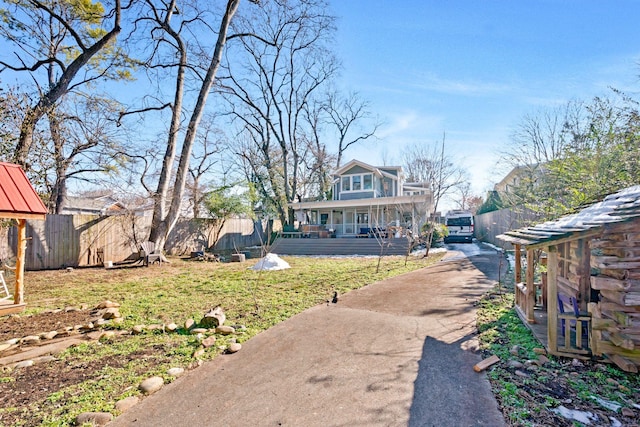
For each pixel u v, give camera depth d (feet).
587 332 11.57
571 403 8.43
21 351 12.68
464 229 66.85
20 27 35.76
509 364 10.73
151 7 43.50
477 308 17.58
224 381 10.07
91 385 9.87
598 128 23.73
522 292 15.62
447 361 11.14
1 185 17.03
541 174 35.86
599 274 11.64
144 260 40.29
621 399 8.61
